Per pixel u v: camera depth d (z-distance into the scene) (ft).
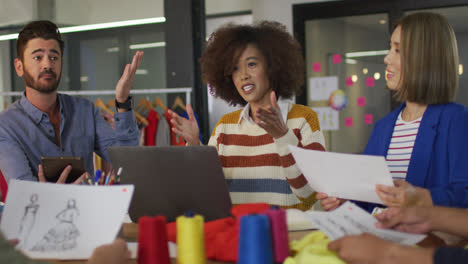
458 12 13.73
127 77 5.90
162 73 13.21
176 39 12.25
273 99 4.19
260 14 16.12
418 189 3.71
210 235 3.38
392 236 3.20
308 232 3.86
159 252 2.91
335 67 15.43
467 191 4.01
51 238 3.29
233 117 5.64
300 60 5.72
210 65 5.72
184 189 3.96
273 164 5.15
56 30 6.02
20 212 3.38
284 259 2.92
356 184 3.78
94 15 13.76
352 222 3.37
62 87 14.06
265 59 5.28
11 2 14.30
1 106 14.40
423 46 4.38
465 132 4.27
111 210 3.30
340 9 15.07
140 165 4.06
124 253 2.78
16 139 5.87
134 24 13.41
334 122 15.58
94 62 13.85
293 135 4.39
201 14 12.44
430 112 4.54
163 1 12.63
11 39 14.46
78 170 4.55
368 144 5.18
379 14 14.71
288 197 5.05
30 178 5.69
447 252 2.41
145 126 11.10
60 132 6.24
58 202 3.39
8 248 2.18
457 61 4.47
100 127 6.71
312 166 3.90
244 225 2.70
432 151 4.44
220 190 3.85
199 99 12.37
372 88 14.99
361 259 2.63
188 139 5.10
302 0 15.53
